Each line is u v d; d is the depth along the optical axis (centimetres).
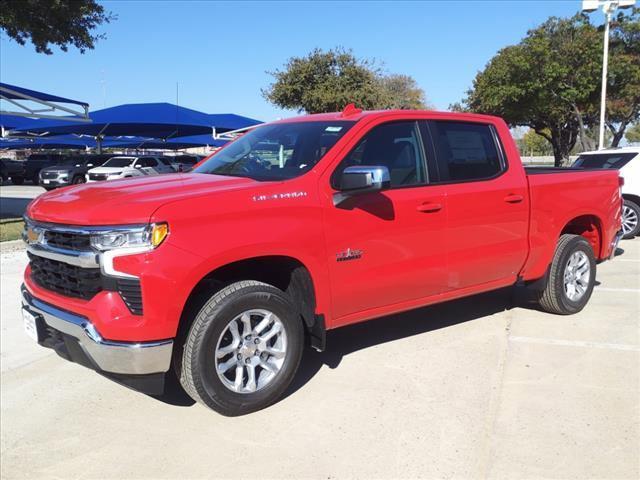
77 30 1531
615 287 701
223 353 367
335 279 407
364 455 337
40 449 362
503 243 507
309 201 393
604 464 323
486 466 324
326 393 415
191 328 358
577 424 366
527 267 540
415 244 446
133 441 363
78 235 348
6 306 667
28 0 1358
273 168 433
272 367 389
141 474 328
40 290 393
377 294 434
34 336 396
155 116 1983
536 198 531
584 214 584
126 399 424
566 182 561
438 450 340
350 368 459
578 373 442
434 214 454
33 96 1513
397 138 452
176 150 5097
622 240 1073
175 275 337
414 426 368
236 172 448
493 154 512
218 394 365
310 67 3059
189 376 360
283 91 3125
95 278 348
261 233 368
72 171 2855
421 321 573
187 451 349
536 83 2655
